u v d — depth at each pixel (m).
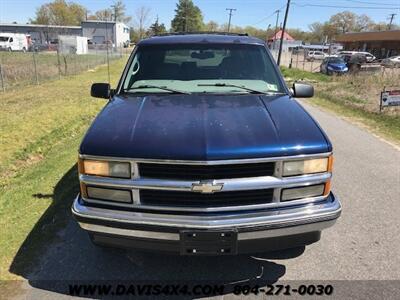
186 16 108.50
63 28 88.88
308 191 2.95
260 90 4.06
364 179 5.84
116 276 3.35
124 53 62.38
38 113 10.55
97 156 2.88
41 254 3.66
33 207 4.63
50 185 5.36
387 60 44.34
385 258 3.66
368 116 11.84
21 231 4.05
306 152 2.89
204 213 2.81
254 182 2.81
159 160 2.76
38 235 3.98
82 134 8.97
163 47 4.46
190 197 2.82
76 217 2.97
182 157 2.74
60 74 22.73
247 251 2.95
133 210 2.89
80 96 14.07
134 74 4.28
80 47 61.25
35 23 111.94
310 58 57.81
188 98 3.76
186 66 4.31
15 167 6.58
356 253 3.74
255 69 4.32
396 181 5.77
